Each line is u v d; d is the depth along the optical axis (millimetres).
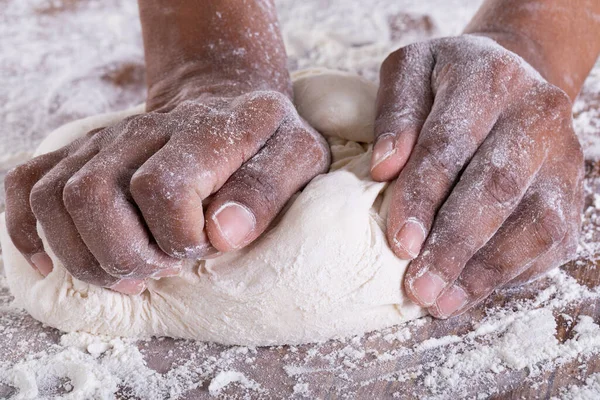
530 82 416
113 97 581
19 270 420
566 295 427
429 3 669
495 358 402
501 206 394
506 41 457
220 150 376
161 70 455
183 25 450
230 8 449
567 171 415
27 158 524
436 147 398
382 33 626
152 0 457
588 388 391
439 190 396
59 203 371
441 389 392
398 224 392
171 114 396
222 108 400
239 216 373
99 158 375
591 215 468
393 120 415
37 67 608
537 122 406
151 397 392
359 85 463
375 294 400
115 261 368
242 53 446
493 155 398
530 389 391
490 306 424
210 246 377
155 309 411
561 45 462
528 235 402
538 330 411
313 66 592
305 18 646
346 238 396
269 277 396
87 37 640
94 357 408
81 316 409
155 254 376
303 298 397
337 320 404
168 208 360
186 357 408
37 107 571
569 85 464
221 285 400
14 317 425
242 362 405
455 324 416
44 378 401
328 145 442
